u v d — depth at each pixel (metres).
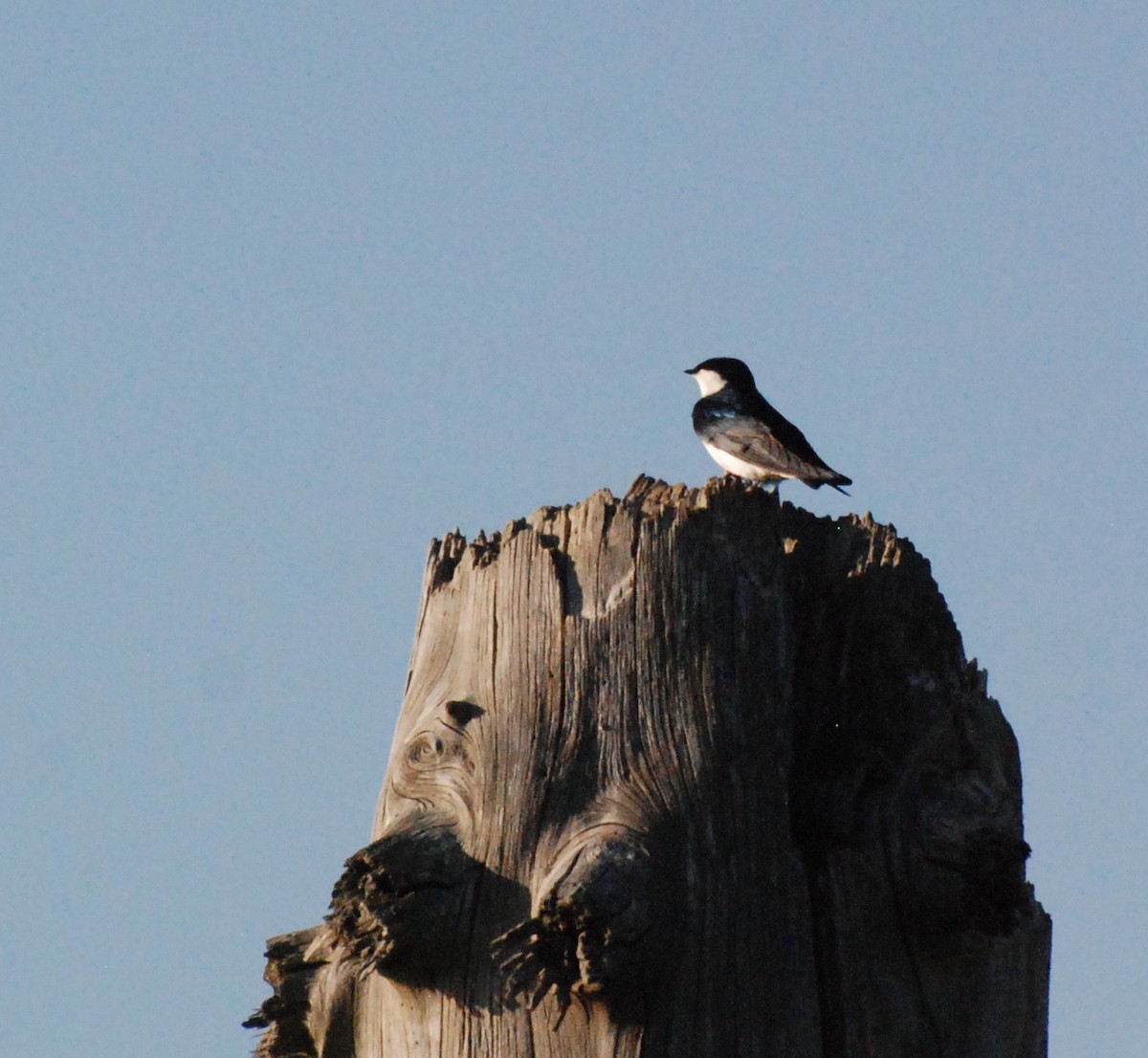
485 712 10.17
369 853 9.68
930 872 10.45
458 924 9.58
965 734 11.32
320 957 10.49
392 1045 9.89
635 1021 9.25
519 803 9.75
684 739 9.90
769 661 10.40
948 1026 10.32
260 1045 10.71
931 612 11.48
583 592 10.32
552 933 9.15
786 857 10.02
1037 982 11.23
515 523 10.86
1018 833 10.96
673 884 9.45
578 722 9.96
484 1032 9.40
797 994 9.76
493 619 10.46
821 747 10.69
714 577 10.38
